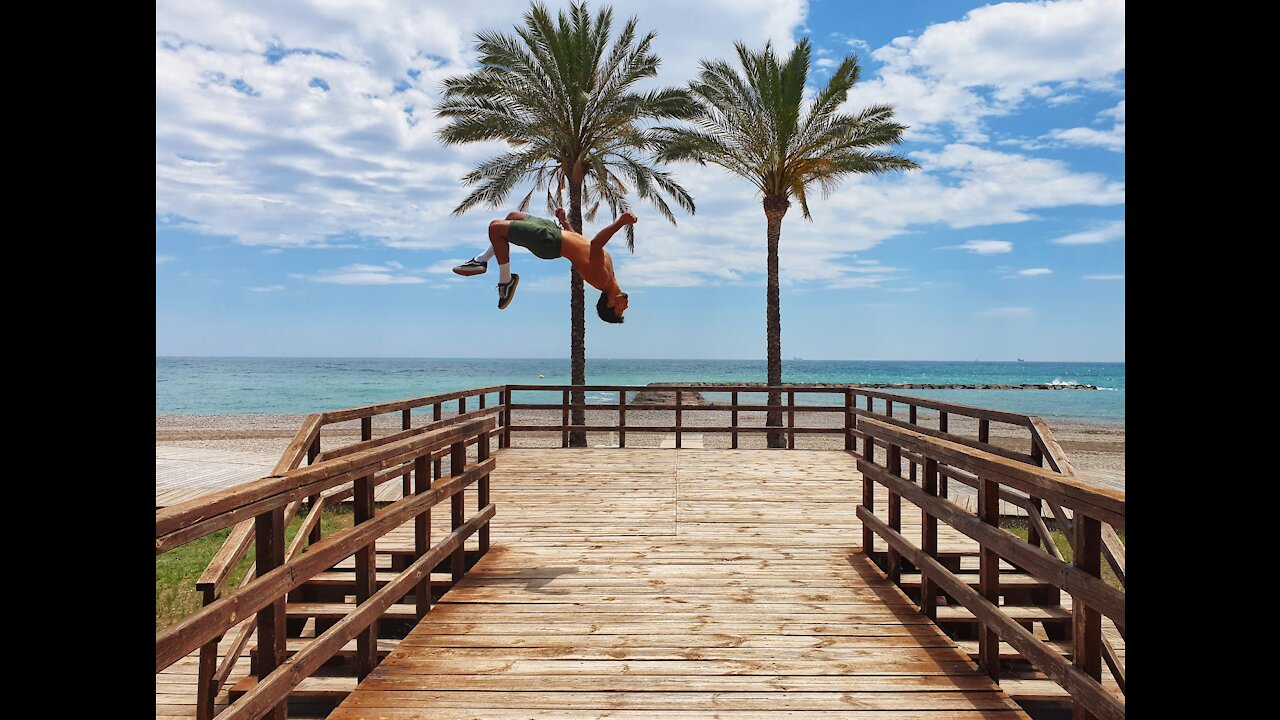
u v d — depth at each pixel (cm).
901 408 4319
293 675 269
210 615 217
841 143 1520
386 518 369
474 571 531
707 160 1593
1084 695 255
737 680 355
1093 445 2238
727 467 1018
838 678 358
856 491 843
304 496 288
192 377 8406
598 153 1573
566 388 1209
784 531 656
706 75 1549
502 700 334
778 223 1627
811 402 5872
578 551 587
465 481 516
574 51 1473
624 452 1170
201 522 221
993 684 351
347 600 544
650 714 322
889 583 508
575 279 1581
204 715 300
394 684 349
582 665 372
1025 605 506
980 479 360
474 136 1485
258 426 2847
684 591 489
